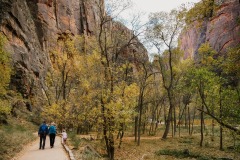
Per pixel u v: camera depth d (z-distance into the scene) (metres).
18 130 25.08
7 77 19.64
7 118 28.81
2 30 36.22
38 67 46.22
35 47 49.06
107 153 22.64
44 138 17.44
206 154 24.81
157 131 51.94
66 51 38.19
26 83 38.66
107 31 26.14
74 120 34.22
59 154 15.16
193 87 22.77
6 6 38.59
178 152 25.91
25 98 37.62
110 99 20.94
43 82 47.03
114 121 20.52
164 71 41.00
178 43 38.28
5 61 19.44
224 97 15.90
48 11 58.88
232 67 13.59
